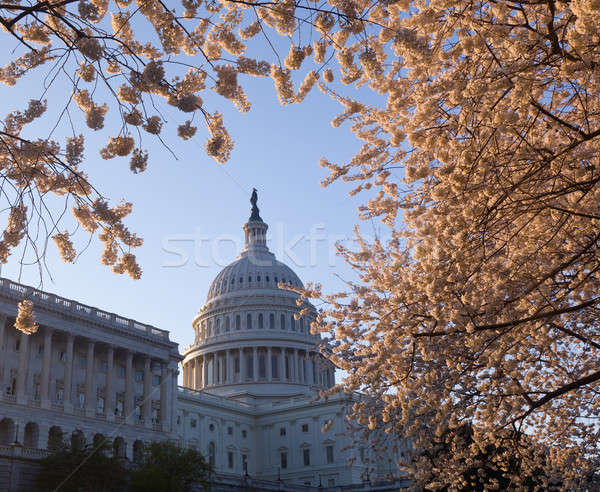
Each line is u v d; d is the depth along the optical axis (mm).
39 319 80375
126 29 9844
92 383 86875
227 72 9133
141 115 9164
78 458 64562
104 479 65375
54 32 9102
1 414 73125
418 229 12477
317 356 30594
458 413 17094
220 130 9648
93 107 9609
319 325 17062
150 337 98812
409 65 11711
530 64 10195
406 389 14914
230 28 9719
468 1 10586
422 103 11516
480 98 10695
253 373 155125
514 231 13141
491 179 11336
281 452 137000
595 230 12953
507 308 13297
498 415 16578
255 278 169000
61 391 84688
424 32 11109
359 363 16828
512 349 13719
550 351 17250
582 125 11477
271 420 141250
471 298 12562
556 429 20328
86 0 8312
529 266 13242
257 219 186125
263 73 9406
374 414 20469
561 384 18891
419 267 13602
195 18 8984
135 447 91438
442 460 22156
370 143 14320
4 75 10211
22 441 74750
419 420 19500
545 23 10281
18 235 9797
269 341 156125
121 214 11000
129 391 92750
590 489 23391
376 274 16734
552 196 11812
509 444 19453
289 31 9227
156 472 65812
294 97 9719
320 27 9023
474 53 11008
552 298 14258
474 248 12203
